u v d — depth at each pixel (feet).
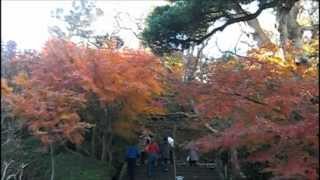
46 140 58.85
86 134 77.92
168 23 48.65
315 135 33.60
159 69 67.82
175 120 82.33
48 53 64.95
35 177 67.00
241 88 40.52
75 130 61.62
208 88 42.39
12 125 64.49
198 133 76.07
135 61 66.85
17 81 60.29
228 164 72.08
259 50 48.57
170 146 85.30
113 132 74.64
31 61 66.54
